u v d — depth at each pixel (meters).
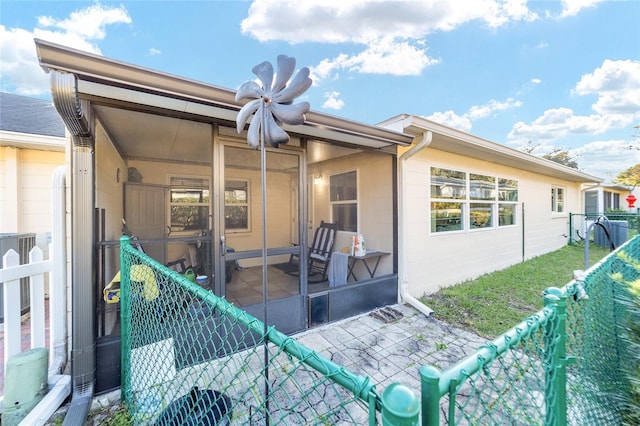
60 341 2.28
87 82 1.76
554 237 9.20
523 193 7.39
